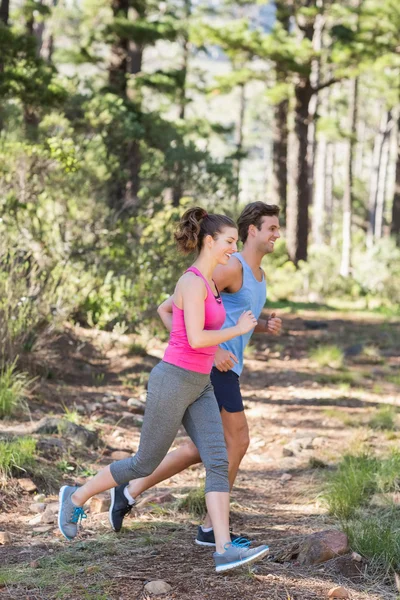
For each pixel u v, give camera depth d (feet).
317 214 182.29
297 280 99.76
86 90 68.13
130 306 48.01
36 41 56.29
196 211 16.49
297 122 105.91
